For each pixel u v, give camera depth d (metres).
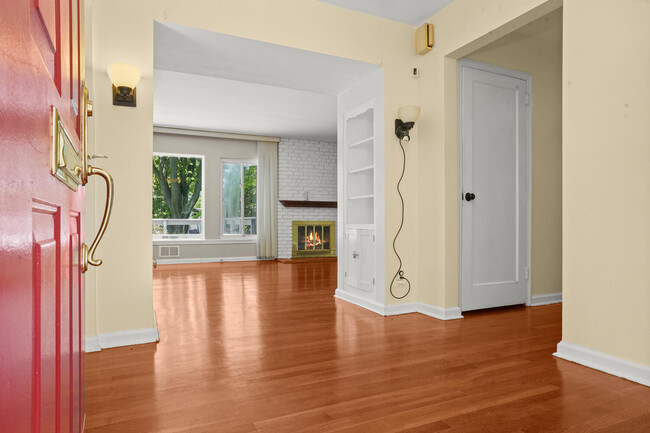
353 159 3.89
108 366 2.04
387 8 3.13
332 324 2.91
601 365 2.00
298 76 3.50
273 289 4.42
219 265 6.84
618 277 1.96
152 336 2.46
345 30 3.11
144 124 2.47
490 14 2.71
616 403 1.63
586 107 2.11
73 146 0.80
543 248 3.73
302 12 2.96
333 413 1.54
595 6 2.07
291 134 7.53
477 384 1.82
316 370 1.99
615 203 1.98
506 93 3.50
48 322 0.56
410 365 2.06
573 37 2.17
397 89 3.31
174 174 7.43
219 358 2.16
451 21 3.04
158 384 1.81
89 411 1.55
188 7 2.60
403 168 3.34
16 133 0.39
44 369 0.53
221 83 4.72
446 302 3.10
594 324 2.06
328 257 8.11
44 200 0.53
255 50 2.97
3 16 0.34
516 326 2.87
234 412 1.55
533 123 3.68
